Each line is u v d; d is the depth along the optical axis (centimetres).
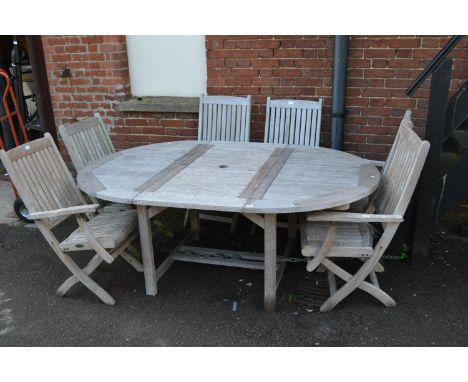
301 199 265
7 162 278
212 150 376
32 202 288
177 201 268
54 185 317
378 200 315
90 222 322
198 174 316
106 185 300
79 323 296
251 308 304
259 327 284
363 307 300
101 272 357
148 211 300
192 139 473
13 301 322
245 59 427
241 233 414
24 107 581
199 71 462
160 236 411
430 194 331
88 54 473
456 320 283
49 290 335
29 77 627
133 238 326
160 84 480
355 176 303
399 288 318
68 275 355
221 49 430
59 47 479
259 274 346
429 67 310
